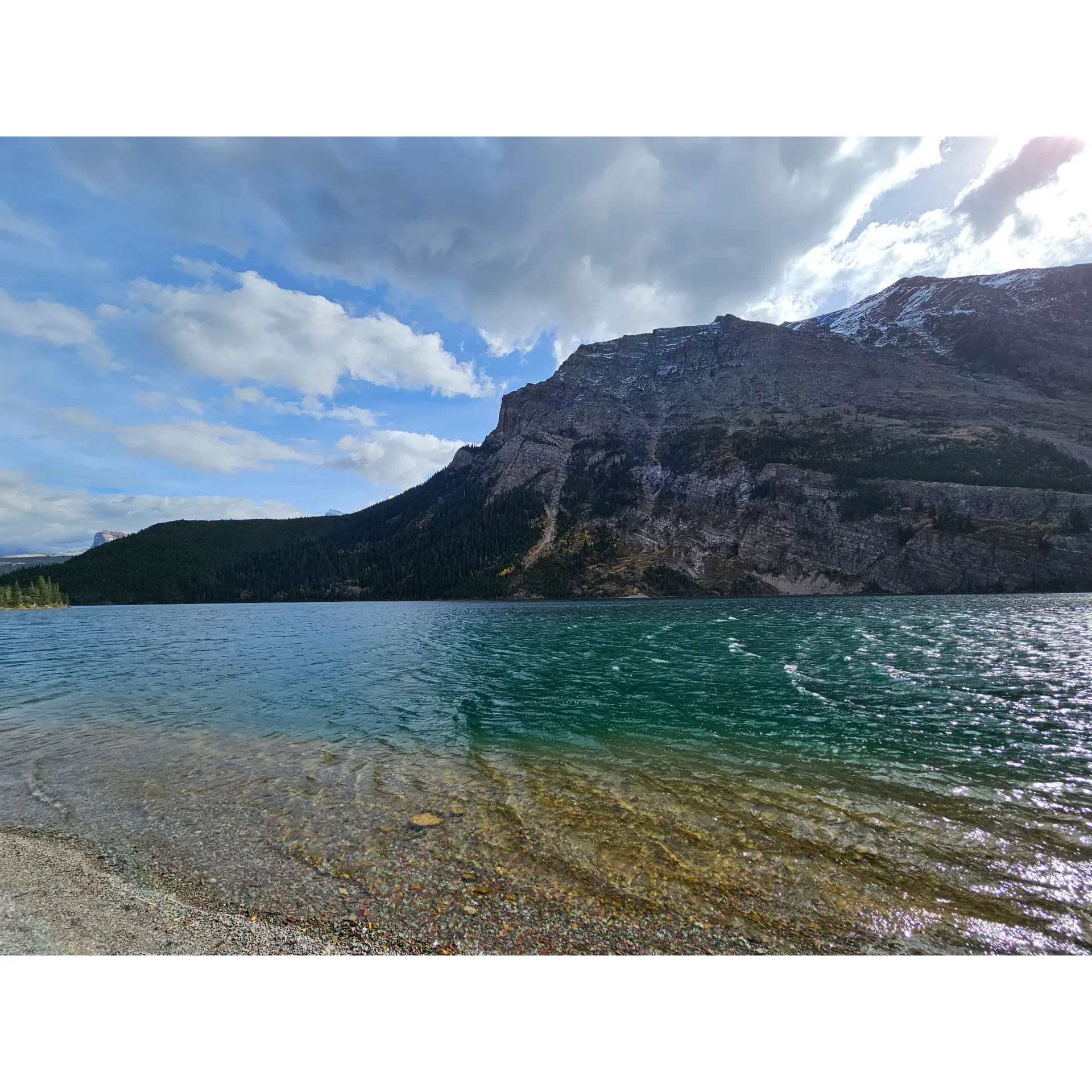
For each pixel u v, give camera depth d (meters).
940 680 28.30
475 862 10.71
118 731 20.95
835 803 13.59
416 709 24.64
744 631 53.56
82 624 87.69
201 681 32.72
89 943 8.42
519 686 29.86
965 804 13.50
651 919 8.92
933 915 8.98
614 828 12.18
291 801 13.93
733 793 14.29
